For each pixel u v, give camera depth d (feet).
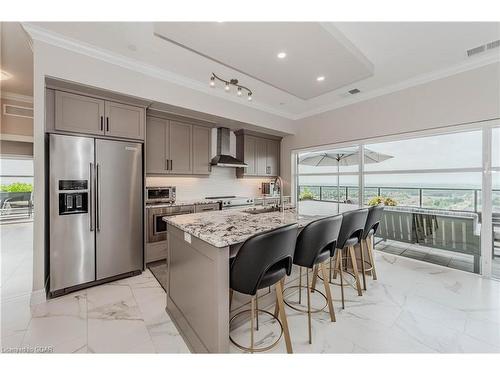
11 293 8.21
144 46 8.57
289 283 8.17
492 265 9.82
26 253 12.78
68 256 8.33
